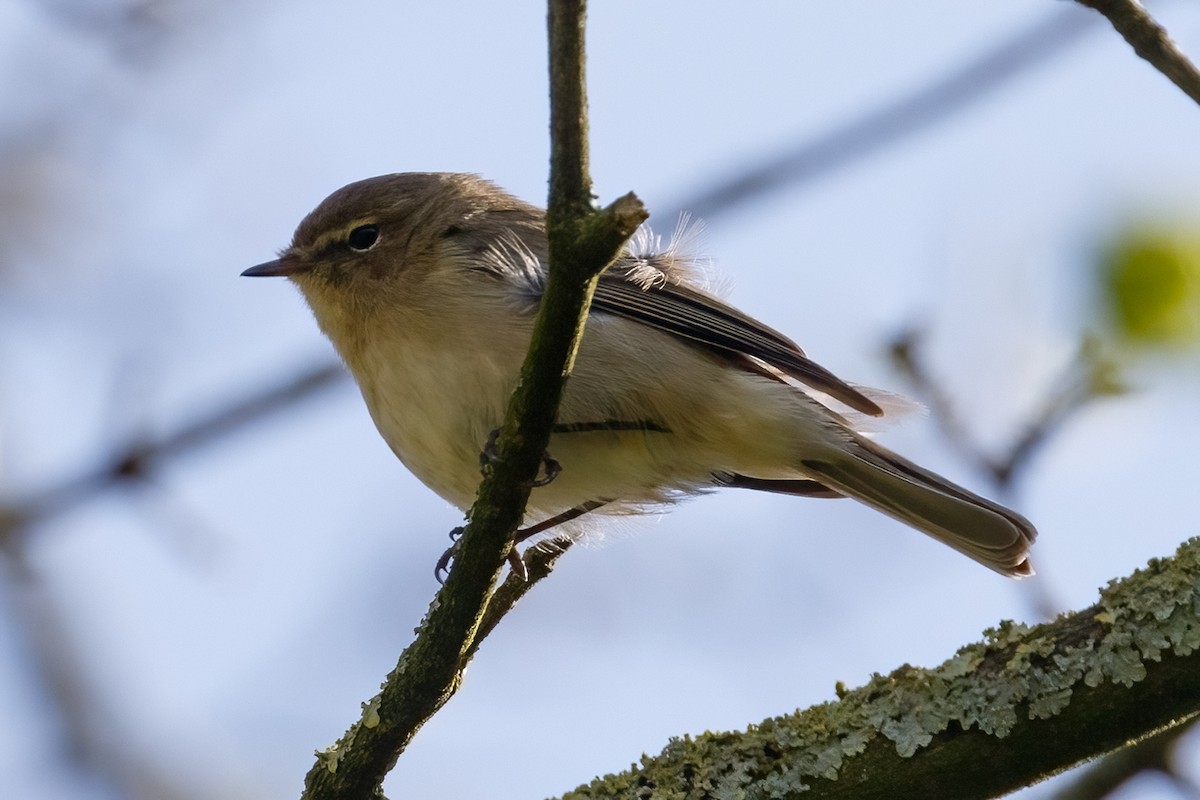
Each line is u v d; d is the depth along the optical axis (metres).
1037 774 7.45
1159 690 7.15
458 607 8.02
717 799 7.78
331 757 8.38
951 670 7.64
